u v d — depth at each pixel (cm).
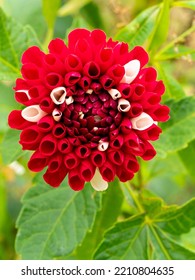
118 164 33
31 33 42
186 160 46
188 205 40
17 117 34
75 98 33
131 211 51
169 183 62
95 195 40
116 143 33
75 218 40
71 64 33
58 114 33
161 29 42
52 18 46
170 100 42
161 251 40
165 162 51
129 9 53
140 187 43
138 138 33
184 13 50
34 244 40
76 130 33
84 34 35
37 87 33
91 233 43
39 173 41
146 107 34
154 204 41
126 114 34
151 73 34
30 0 50
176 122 42
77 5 52
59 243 40
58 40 34
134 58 34
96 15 54
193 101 42
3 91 49
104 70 34
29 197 40
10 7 50
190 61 44
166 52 44
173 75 56
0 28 41
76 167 33
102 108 33
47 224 40
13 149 42
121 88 33
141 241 40
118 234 40
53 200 40
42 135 33
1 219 55
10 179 55
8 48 41
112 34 53
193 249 43
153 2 54
